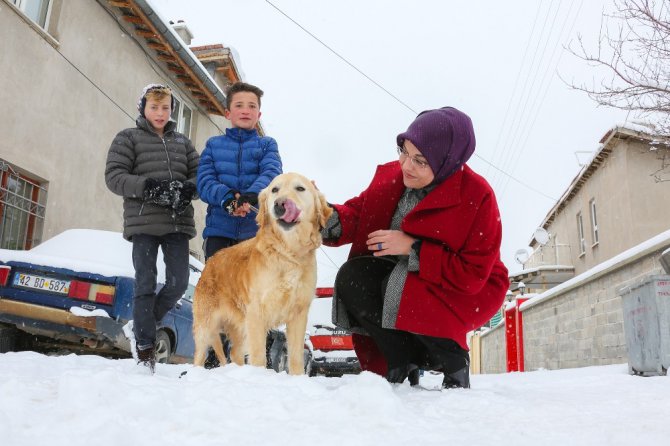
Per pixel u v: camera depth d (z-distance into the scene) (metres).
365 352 3.97
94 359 4.38
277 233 3.64
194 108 16.84
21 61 9.74
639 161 15.39
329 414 2.09
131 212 4.32
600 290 10.32
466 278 3.33
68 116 10.98
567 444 1.73
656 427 1.94
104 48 12.18
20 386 2.27
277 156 4.66
